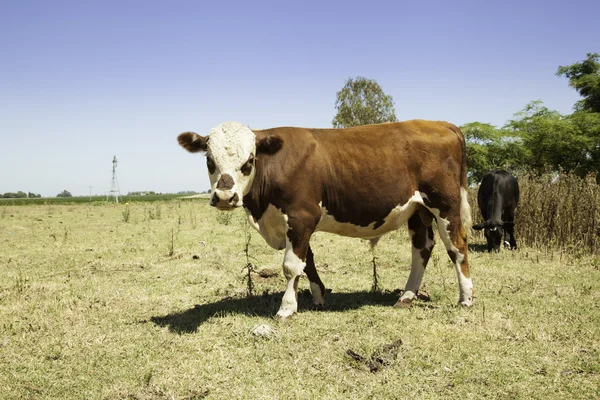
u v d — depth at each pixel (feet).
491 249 33.01
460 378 12.80
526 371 13.12
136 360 14.25
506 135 103.76
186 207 95.40
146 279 25.32
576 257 29.84
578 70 116.37
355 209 18.54
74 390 12.40
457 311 18.40
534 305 19.27
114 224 56.03
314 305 19.75
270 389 12.32
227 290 22.77
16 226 53.21
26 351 15.02
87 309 19.61
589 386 12.17
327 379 12.83
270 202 17.93
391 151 18.70
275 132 18.37
